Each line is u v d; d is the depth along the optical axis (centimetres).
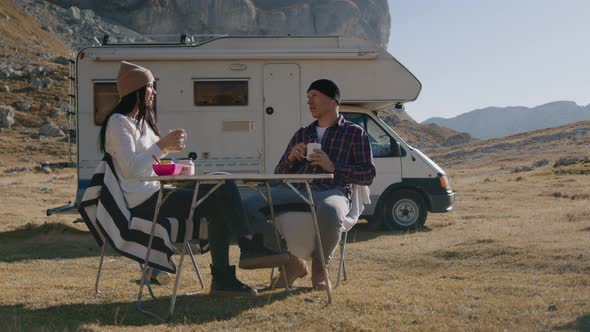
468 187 1991
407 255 725
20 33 9606
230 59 1020
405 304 445
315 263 496
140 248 429
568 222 943
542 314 412
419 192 1061
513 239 760
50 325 396
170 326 397
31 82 6544
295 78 1030
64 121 5697
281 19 16800
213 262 469
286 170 533
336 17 17712
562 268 595
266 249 449
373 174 518
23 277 598
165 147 446
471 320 402
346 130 529
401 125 12656
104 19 14050
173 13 15050
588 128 5466
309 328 387
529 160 4309
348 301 450
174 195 451
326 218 472
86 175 1013
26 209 1416
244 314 420
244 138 1027
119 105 460
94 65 1011
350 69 1034
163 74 1020
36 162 4259
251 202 490
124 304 459
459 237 856
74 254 817
